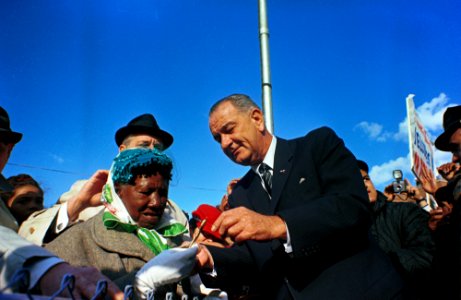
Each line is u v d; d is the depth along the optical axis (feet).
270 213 7.90
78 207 9.07
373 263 7.57
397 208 12.29
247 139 8.39
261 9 15.83
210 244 8.22
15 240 4.64
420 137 18.57
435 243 10.80
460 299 9.43
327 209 7.05
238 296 8.25
